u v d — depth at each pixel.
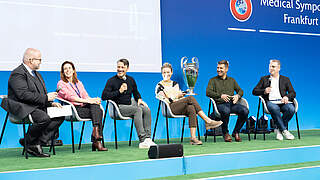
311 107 6.50
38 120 3.46
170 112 4.38
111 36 5.26
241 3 6.11
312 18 6.56
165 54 5.60
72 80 4.17
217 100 4.84
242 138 5.13
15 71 3.51
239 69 6.06
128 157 3.36
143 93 5.43
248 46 6.14
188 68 5.57
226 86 4.94
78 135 5.05
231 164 3.40
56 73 4.94
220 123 4.47
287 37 6.41
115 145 4.40
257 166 3.51
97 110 3.99
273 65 4.98
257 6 6.23
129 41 5.37
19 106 3.40
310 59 6.55
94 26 5.17
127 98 4.40
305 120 6.44
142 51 5.45
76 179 2.80
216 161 3.34
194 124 4.38
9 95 3.54
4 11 4.70
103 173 2.89
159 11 5.57
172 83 4.82
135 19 5.41
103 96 4.29
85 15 5.12
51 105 3.74
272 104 4.82
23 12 4.79
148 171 3.07
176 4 5.69
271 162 3.58
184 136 5.68
